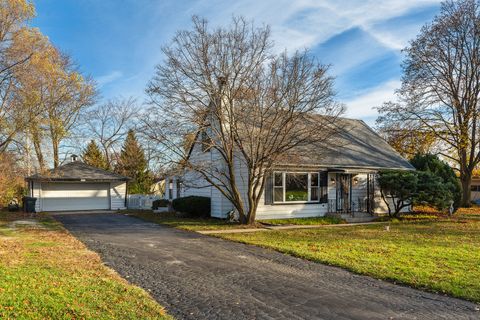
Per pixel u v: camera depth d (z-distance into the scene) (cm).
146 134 1653
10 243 1163
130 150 3691
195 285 738
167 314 568
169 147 1661
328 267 902
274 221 1925
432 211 2469
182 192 2592
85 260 932
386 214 2292
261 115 1670
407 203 2394
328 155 2155
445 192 2108
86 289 652
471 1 2805
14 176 2017
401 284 752
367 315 580
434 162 2555
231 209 2036
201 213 2148
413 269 852
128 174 3688
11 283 657
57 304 556
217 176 2031
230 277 803
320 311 596
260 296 671
